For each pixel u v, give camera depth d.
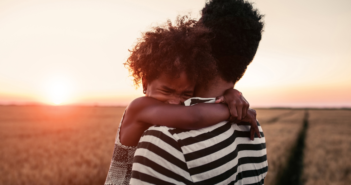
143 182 0.78
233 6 1.02
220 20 1.02
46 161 9.24
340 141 16.70
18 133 18.92
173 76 0.93
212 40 1.03
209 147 0.83
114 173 0.98
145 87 1.12
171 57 0.93
